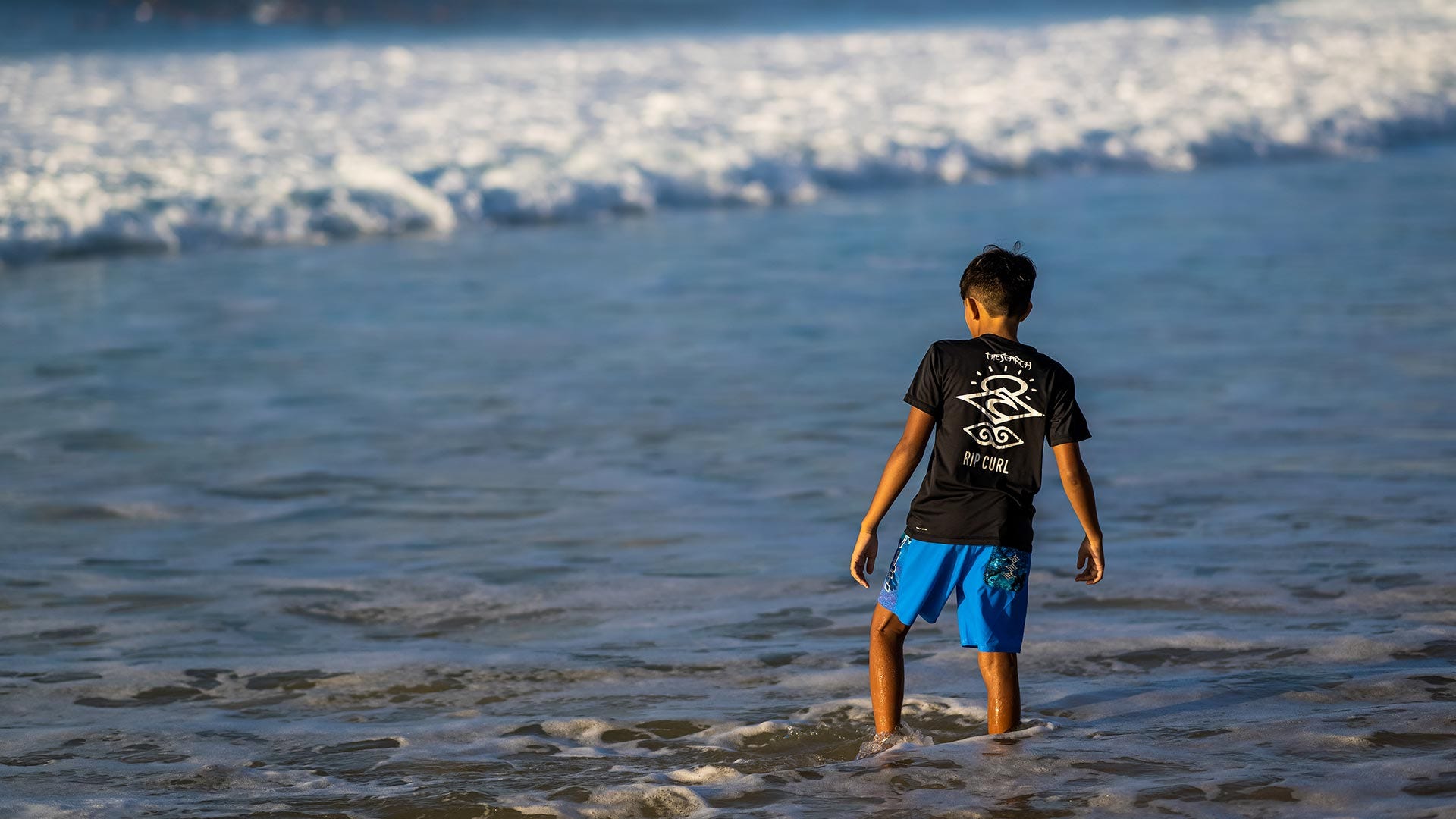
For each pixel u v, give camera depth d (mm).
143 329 17609
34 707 6957
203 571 9297
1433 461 11375
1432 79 45094
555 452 12305
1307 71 46062
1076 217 26500
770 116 36469
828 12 85625
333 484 11406
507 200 27094
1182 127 36219
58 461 12023
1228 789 5352
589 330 17500
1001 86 42844
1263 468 11312
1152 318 17547
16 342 16828
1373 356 15273
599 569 9258
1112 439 12352
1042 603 8328
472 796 5629
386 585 8984
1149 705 6574
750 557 9492
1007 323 6055
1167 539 9570
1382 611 7977
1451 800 5145
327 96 38312
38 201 24031
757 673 7344
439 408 13859
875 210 27922
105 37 56219
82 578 9141
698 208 28531
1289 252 22109
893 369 15422
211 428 13125
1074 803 5273
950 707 6652
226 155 29016
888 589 6125
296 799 5633
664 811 5434
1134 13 91312
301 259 22938
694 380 14953
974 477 5895
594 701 6957
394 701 7031
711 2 84812
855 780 5613
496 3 75562
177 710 6930
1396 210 26422
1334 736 5953
